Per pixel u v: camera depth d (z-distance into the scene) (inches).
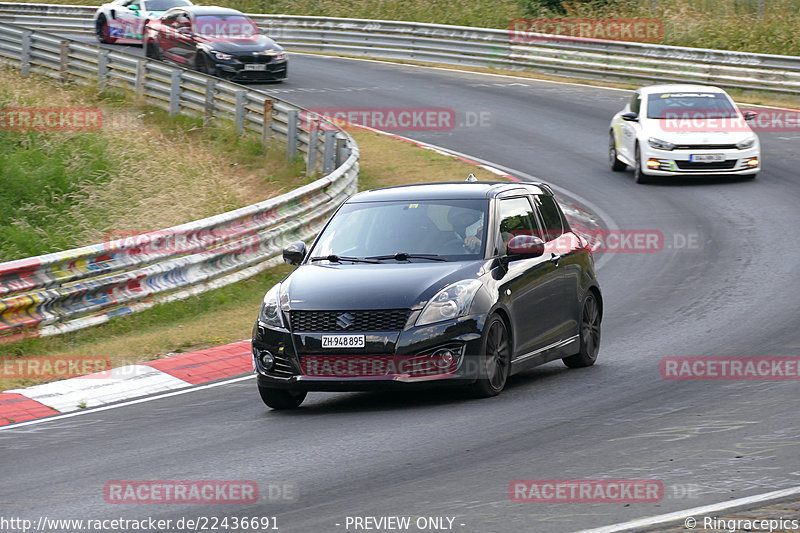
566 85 4707.2
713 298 1924.2
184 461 1080.2
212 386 1481.3
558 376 1443.2
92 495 970.7
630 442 1053.8
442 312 1246.3
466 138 3767.2
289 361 1262.3
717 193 2977.4
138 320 1926.7
